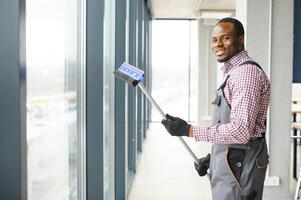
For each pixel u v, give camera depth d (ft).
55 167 6.08
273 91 11.41
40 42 5.19
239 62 5.15
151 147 20.24
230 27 5.17
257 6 11.28
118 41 10.64
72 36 6.85
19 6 3.03
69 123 6.84
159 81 30.89
